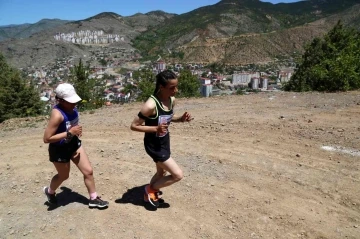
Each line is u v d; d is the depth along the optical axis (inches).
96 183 190.9
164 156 148.1
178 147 239.6
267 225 149.9
